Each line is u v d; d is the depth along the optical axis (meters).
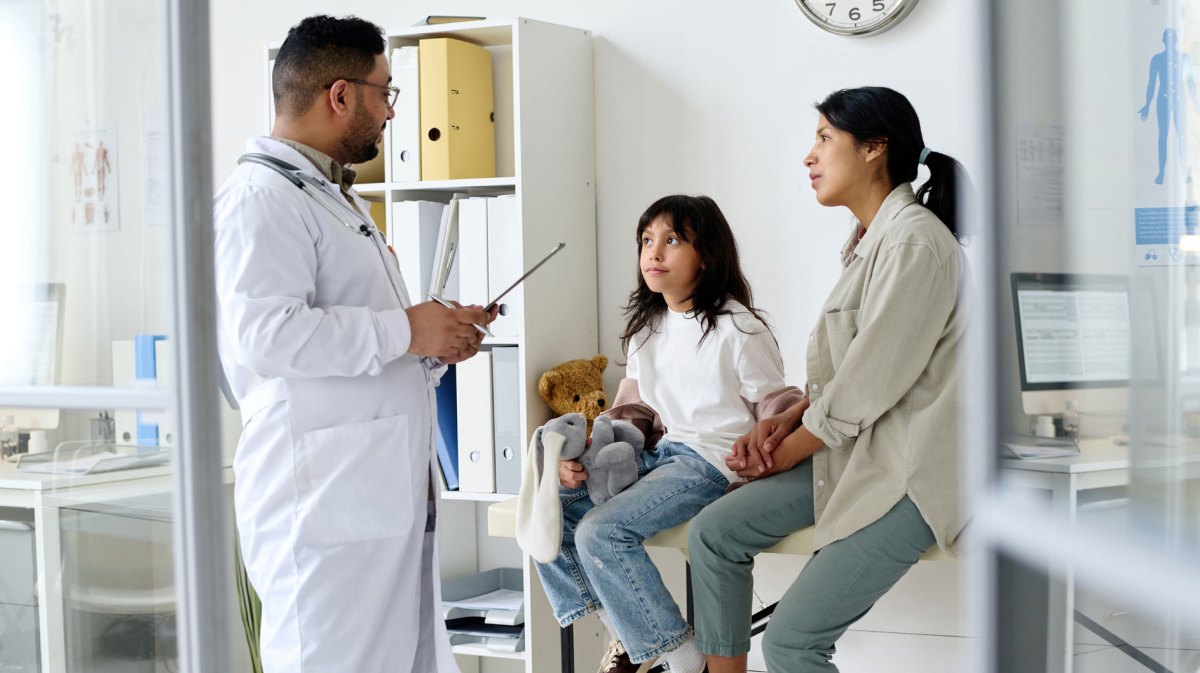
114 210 0.88
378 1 2.90
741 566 1.88
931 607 2.46
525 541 2.03
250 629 2.67
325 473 1.61
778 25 2.53
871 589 1.76
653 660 1.96
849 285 1.87
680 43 2.61
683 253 2.05
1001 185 0.34
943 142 2.41
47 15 0.91
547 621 2.49
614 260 2.70
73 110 0.90
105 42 0.89
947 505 1.72
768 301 2.57
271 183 1.62
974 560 0.36
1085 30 0.32
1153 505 0.31
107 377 0.89
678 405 2.08
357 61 1.74
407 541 1.68
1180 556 0.30
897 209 1.85
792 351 2.55
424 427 1.75
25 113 0.91
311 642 1.59
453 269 2.55
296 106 1.74
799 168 2.53
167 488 0.86
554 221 2.54
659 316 2.15
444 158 2.54
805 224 2.53
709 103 2.59
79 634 0.95
